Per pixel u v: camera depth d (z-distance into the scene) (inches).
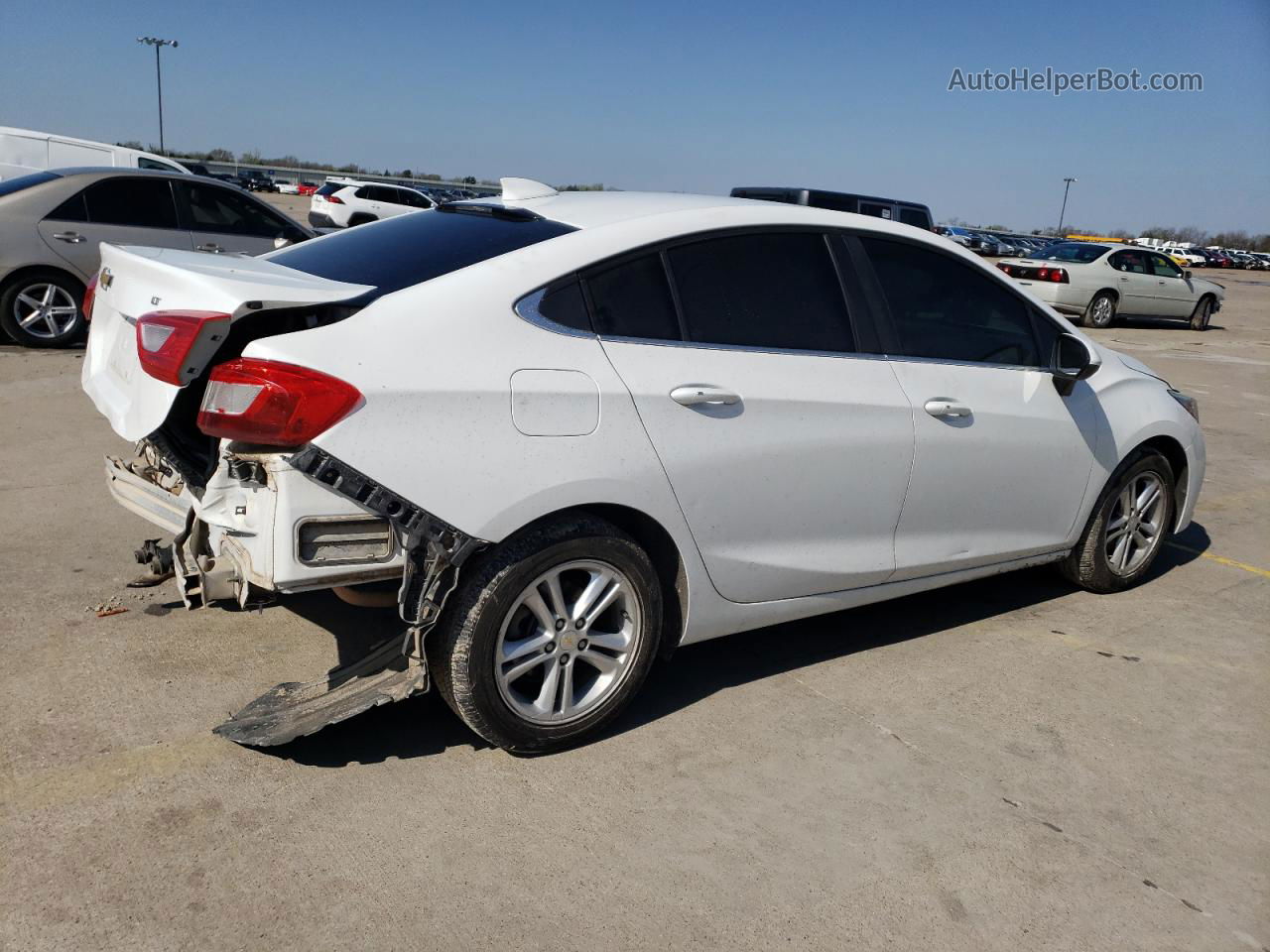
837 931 95.3
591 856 103.3
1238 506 266.4
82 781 108.8
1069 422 168.1
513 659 115.2
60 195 359.3
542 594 116.6
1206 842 113.8
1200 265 2635.3
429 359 106.6
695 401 122.0
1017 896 102.3
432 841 103.7
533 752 120.0
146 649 140.0
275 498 101.6
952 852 108.7
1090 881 105.7
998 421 156.0
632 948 91.3
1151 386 190.1
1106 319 713.6
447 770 117.0
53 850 97.7
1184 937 98.1
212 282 105.9
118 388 125.0
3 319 360.8
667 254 126.0
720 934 93.8
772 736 130.0
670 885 100.0
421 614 107.9
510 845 104.1
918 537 151.0
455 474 106.1
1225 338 712.4
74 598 154.8
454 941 90.3
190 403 126.2
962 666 155.1
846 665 152.6
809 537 137.3
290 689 117.9
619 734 127.8
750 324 131.2
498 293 113.2
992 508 159.8
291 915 91.7
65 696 126.0
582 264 119.3
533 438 110.4
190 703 126.7
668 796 114.8
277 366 100.1
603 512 121.3
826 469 135.4
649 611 123.7
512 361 111.0
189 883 94.9
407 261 121.3
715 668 148.7
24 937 86.5
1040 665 157.4
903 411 143.1
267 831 103.3
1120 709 144.6
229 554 107.8
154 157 589.9
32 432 250.2
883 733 132.7
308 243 143.2
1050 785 123.3
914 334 149.0
